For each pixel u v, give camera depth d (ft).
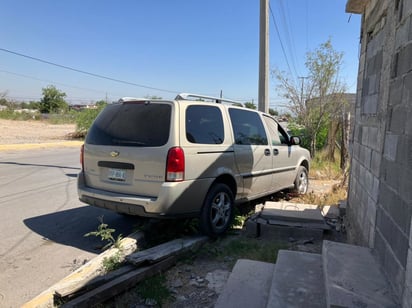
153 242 14.73
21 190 25.02
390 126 9.61
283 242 15.55
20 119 120.98
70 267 12.60
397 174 8.61
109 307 10.04
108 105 16.19
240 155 17.06
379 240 9.85
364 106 14.07
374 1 13.07
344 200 21.09
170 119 13.91
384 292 8.09
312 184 31.19
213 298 10.64
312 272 9.93
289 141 23.21
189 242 13.96
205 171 14.67
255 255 13.88
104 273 11.54
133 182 14.14
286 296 8.73
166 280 11.74
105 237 13.98
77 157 45.80
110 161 14.75
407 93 8.25
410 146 7.71
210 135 15.38
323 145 48.21
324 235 16.42
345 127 34.47
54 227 16.94
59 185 27.02
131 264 11.93
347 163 32.45
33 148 56.13
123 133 14.76
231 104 18.52
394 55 9.63
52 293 9.80
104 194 14.70
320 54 48.85
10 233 16.03
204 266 12.95
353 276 8.82
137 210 13.87
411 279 6.91
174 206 13.56
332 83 73.15
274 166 20.65
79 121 75.51
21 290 10.93
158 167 13.53
